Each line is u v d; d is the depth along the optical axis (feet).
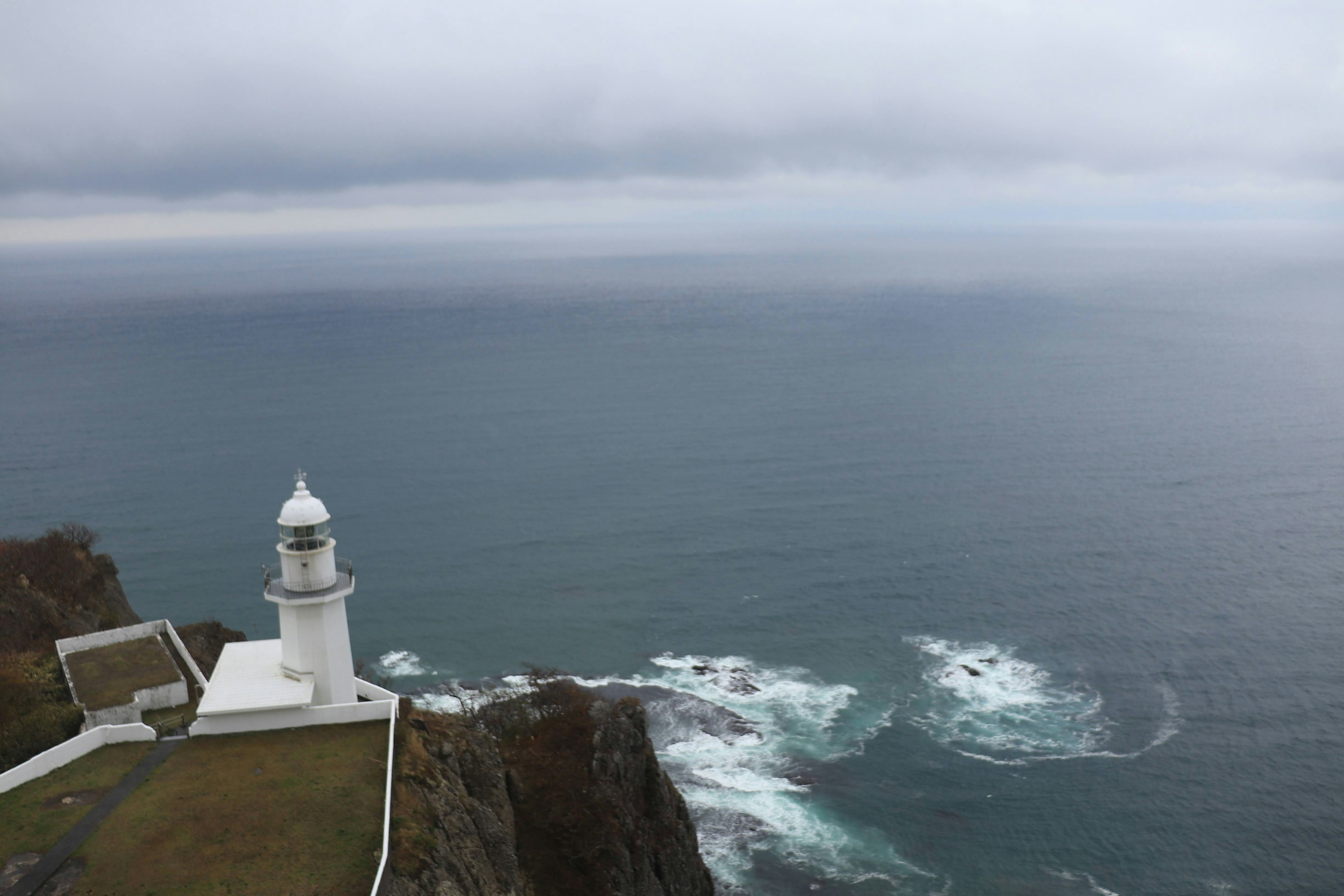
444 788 148.87
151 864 120.78
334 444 603.67
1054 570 399.65
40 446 591.78
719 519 465.47
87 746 147.23
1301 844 239.09
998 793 260.62
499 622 358.84
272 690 158.61
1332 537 431.43
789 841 244.01
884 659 329.93
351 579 166.71
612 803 192.34
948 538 436.76
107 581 243.19
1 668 173.88
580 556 421.18
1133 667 320.91
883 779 266.77
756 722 293.23
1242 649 330.75
